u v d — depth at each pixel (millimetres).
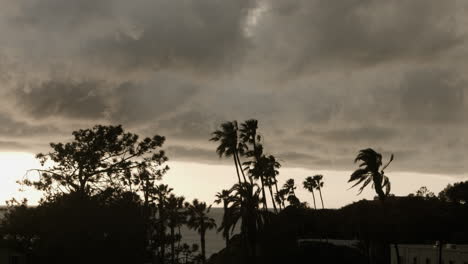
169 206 86125
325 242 86250
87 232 55062
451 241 84438
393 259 77875
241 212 74312
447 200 98312
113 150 61531
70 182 60625
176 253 74250
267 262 78625
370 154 72938
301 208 105312
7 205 58344
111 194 60156
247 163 90312
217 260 85250
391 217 77500
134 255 57750
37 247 55000
